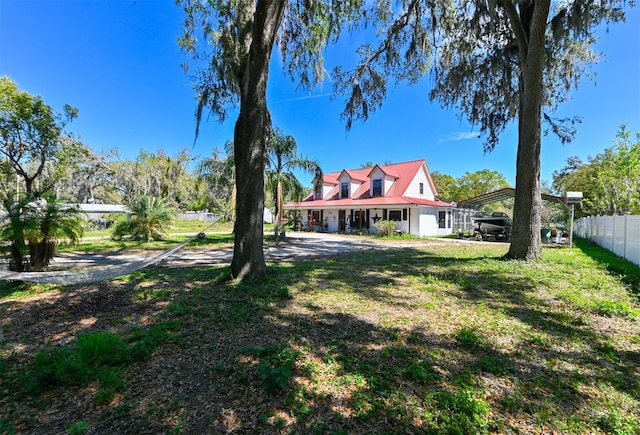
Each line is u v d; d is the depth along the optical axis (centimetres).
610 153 1906
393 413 220
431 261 905
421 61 979
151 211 1590
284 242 1616
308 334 363
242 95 628
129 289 582
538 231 863
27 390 243
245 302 484
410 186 2250
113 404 231
